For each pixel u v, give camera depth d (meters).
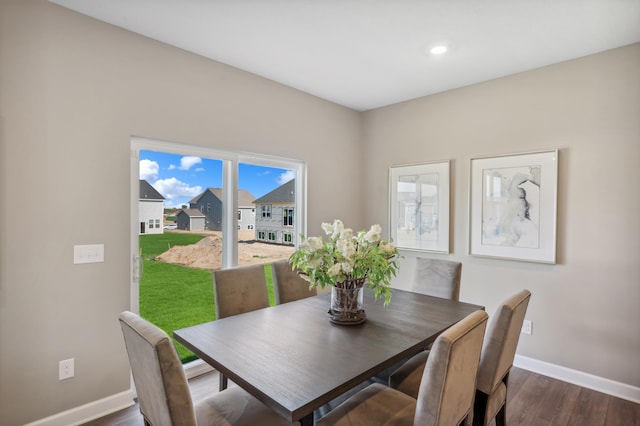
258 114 3.07
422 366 1.93
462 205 3.30
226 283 2.35
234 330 1.82
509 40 2.39
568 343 2.70
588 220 2.61
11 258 1.89
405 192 3.73
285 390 1.22
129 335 1.29
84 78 2.13
